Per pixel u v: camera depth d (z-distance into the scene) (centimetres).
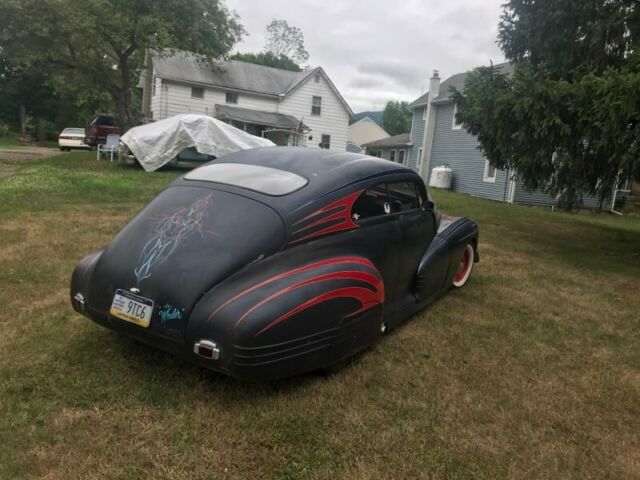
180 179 338
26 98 4241
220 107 2914
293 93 3138
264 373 255
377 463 237
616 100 653
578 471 243
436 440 257
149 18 1888
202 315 253
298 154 363
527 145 820
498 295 515
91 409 261
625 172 725
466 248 518
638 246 899
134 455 230
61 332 343
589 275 634
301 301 265
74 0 1838
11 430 240
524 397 308
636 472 245
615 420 290
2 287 423
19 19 1823
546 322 443
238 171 331
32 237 595
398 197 384
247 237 275
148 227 298
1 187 968
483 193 2123
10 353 311
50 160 1722
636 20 804
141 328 268
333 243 307
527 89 768
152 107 3072
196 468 225
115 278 282
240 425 257
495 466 241
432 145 2514
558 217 1323
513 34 944
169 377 294
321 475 227
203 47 2147
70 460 224
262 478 222
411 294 414
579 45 845
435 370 334
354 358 341
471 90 906
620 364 366
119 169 1506
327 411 275
